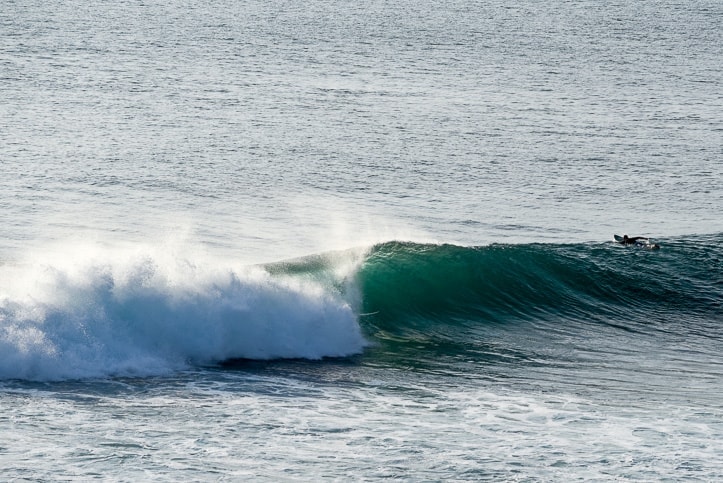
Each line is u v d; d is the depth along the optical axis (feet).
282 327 270.67
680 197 589.32
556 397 237.25
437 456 191.83
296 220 503.61
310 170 627.46
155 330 252.21
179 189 557.33
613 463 190.39
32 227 457.27
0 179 554.46
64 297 247.29
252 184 581.53
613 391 245.86
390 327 303.27
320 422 210.59
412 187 593.83
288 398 228.43
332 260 327.88
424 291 324.39
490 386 246.68
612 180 629.10
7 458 182.80
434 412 220.64
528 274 349.82
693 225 521.24
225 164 630.74
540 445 199.52
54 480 173.68
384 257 332.80
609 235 494.59
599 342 305.12
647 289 358.84
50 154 629.92
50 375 231.50
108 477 176.04
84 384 229.66
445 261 338.54
